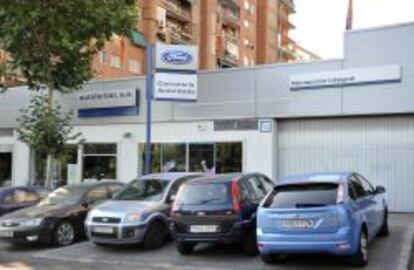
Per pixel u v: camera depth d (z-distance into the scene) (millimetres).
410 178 19453
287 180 11203
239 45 71062
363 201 11289
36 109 21656
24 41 21984
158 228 13781
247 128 21688
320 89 20297
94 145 25109
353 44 19766
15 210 16641
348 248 10125
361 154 20188
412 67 18797
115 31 22594
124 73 50625
